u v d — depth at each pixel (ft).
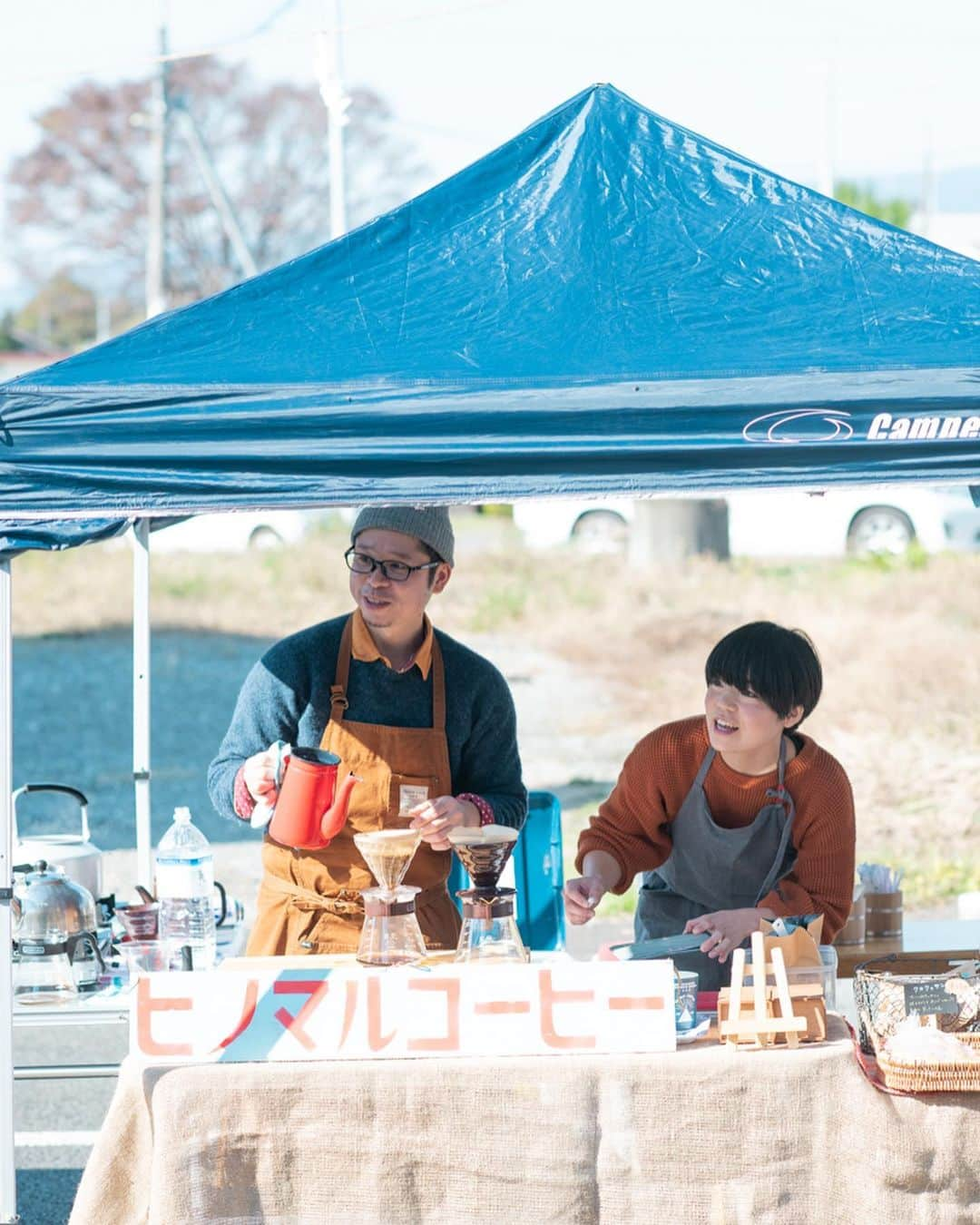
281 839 20.51
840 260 19.86
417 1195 17.56
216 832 58.18
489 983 17.85
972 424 17.76
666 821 23.58
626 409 17.84
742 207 20.68
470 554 115.65
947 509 108.68
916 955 20.34
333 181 49.55
